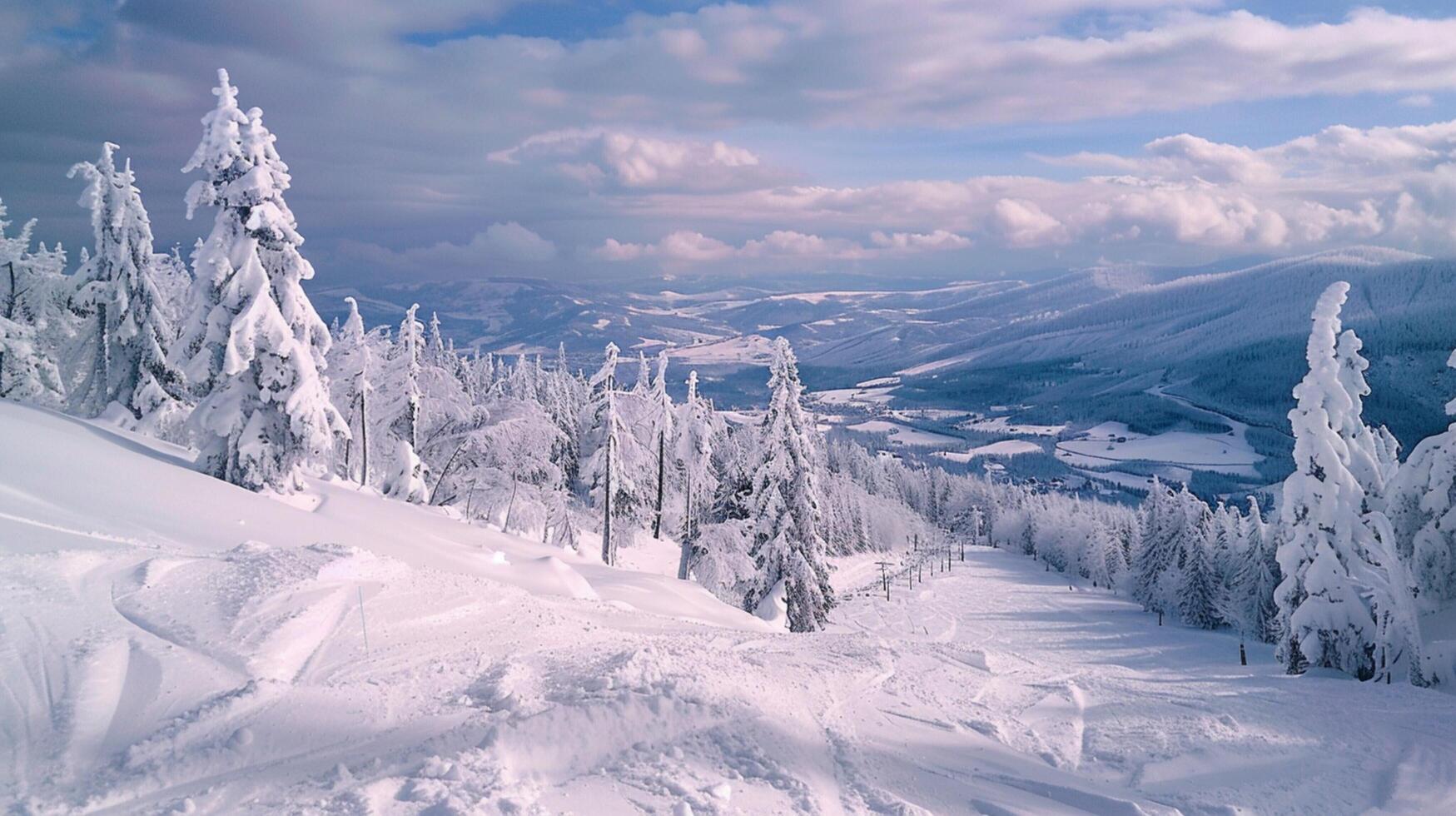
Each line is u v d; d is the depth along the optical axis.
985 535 151.50
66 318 31.77
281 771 6.54
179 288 34.75
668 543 51.25
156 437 29.53
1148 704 12.17
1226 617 64.75
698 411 40.97
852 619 73.12
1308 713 12.07
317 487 27.08
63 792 5.97
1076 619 74.00
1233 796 8.55
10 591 9.60
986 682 13.05
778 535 33.69
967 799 7.73
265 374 23.47
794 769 7.69
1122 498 184.00
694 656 10.91
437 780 6.25
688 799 6.57
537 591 19.77
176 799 5.97
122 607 9.83
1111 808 7.82
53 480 17.94
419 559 20.58
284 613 10.37
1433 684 17.28
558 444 40.25
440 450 37.81
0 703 7.16
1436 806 8.70
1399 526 20.20
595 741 7.46
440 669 9.33
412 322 34.28
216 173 23.45
